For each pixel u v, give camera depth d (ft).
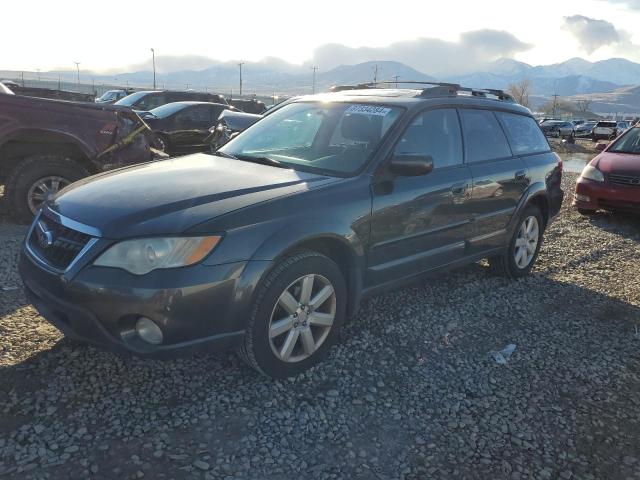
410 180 12.78
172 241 9.09
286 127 14.38
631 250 22.91
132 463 8.38
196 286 9.11
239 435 9.21
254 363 10.36
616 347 13.48
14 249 17.67
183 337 9.25
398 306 15.06
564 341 13.64
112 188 10.82
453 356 12.48
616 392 11.40
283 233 10.07
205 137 44.75
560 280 18.40
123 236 9.14
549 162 18.33
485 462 9.01
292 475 8.41
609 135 156.76
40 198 20.76
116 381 10.49
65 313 9.46
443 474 8.67
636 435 9.98
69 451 8.52
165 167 12.40
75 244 9.59
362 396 10.62
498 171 15.57
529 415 10.39
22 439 8.69
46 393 9.93
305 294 10.75
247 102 74.69
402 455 9.05
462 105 15.10
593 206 28.32
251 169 12.13
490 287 17.10
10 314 12.94
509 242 17.03
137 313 8.97
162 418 9.51
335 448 9.10
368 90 15.51
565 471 8.91
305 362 11.14
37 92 44.39
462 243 14.74
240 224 9.66
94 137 21.81
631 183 27.07
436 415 10.19
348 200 11.27
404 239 12.69
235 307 9.60
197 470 8.34
